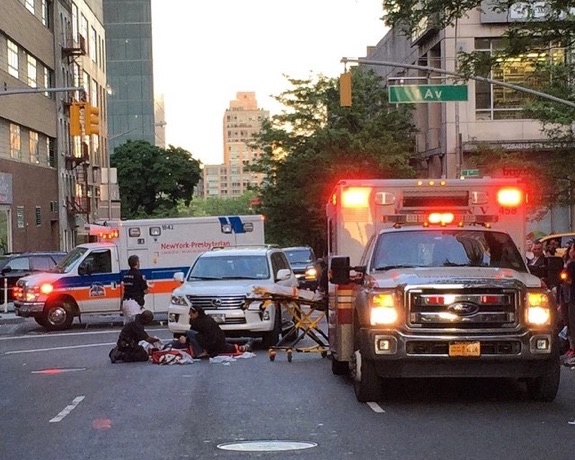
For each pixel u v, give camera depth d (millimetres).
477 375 11461
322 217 52531
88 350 20781
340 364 14898
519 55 20703
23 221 48125
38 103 52188
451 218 14039
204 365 17016
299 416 11344
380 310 11461
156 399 12938
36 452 9617
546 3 20891
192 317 18078
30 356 19938
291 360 17500
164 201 89375
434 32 47625
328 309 15898
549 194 37312
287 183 52281
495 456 8961
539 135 45906
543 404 11945
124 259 27125
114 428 10812
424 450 9258
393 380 14016
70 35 61562
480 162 40938
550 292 11680
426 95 26469
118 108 130375
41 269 33125
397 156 49375
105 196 57531
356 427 10547
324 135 50156
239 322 19469
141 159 87938
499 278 11562
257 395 13102
